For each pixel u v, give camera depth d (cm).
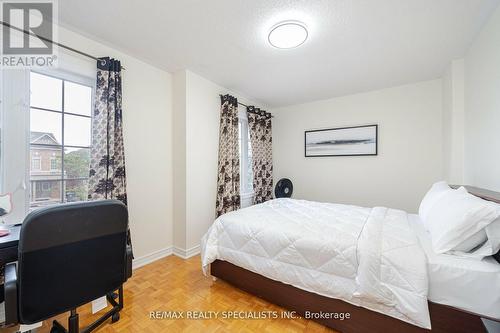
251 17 165
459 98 224
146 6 154
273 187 421
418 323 104
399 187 307
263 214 208
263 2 149
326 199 366
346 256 130
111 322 146
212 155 292
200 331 139
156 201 249
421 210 185
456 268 106
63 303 103
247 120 361
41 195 170
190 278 205
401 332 115
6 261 114
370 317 124
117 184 205
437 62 236
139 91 233
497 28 153
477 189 171
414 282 108
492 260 111
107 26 176
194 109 266
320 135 370
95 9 157
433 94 284
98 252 113
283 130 412
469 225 113
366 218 193
